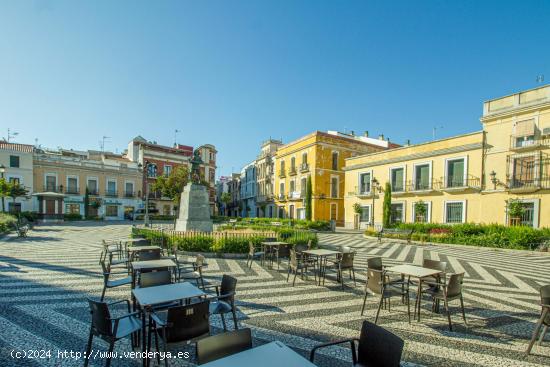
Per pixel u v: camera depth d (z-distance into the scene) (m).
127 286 7.33
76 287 7.17
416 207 24.94
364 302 5.75
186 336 3.41
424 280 5.88
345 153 37.38
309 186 31.11
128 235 20.05
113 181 43.00
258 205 49.38
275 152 45.12
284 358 2.43
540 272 10.28
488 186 21.28
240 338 2.71
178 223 16.62
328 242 18.92
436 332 4.96
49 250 13.10
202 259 6.49
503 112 20.45
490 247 16.80
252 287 7.54
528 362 4.00
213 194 55.34
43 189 37.56
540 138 18.72
